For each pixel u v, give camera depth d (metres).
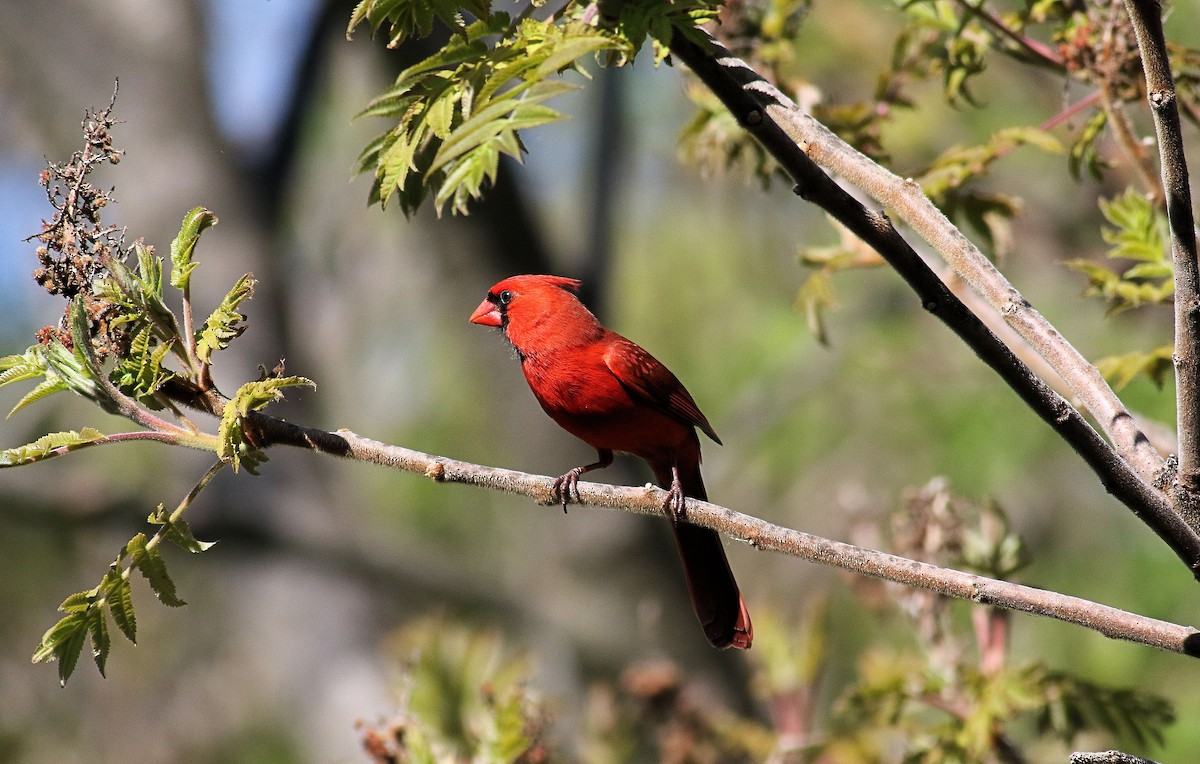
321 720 15.93
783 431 17.14
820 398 17.00
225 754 16.92
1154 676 11.96
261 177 17.30
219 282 16.55
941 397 15.77
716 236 18.61
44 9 17.67
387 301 17.88
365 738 6.72
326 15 16.58
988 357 4.07
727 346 18.28
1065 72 7.25
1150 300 6.46
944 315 4.02
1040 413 4.09
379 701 15.51
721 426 17.53
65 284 4.48
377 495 17.59
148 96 17.20
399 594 16.36
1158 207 6.48
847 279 17.17
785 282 18.36
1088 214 13.26
